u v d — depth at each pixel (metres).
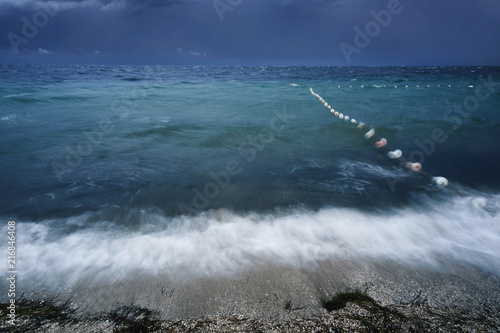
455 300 2.52
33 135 8.49
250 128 9.70
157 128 9.39
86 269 2.92
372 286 2.70
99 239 3.50
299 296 2.56
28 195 4.80
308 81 35.50
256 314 2.34
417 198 4.75
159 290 2.63
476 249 3.36
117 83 27.77
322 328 2.17
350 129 9.66
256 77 43.84
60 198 4.70
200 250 3.27
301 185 5.25
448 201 4.65
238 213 4.22
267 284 2.71
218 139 8.37
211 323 2.24
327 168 6.18
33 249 3.26
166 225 3.87
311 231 3.72
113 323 2.26
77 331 2.17
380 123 10.53
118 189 5.07
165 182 5.39
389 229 3.79
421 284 2.73
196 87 25.66
